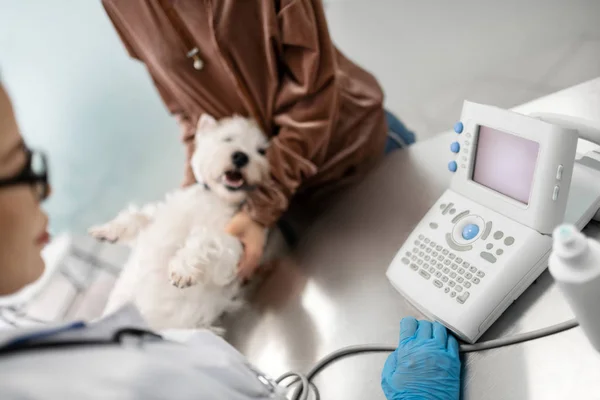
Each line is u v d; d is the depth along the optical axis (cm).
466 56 182
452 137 108
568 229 49
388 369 69
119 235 114
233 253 98
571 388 58
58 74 142
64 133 147
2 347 35
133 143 158
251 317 99
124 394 34
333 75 100
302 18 92
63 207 154
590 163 74
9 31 133
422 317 77
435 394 63
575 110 92
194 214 107
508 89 163
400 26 210
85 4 140
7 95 37
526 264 66
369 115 118
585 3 173
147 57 109
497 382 64
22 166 38
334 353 78
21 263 39
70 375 35
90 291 150
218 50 97
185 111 120
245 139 108
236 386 49
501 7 192
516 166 68
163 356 43
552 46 167
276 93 107
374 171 112
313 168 105
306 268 100
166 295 99
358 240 98
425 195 99
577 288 49
